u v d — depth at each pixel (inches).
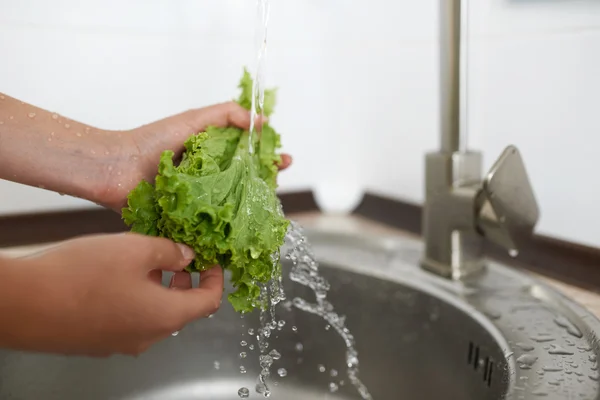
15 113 26.1
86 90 35.1
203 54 37.4
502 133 33.6
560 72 30.9
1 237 34.2
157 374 30.7
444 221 29.3
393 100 39.2
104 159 26.6
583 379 22.6
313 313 32.0
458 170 28.7
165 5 36.3
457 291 28.8
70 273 19.7
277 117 40.5
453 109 28.7
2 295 19.0
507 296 28.4
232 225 22.5
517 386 22.4
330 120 42.1
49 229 35.0
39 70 34.1
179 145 27.4
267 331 27.1
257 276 23.1
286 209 40.9
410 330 30.0
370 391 30.9
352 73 41.8
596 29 29.5
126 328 20.5
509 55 32.9
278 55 40.1
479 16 34.0
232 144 27.0
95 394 29.5
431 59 36.4
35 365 28.0
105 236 21.0
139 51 36.0
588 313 26.0
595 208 30.3
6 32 33.4
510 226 27.4
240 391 29.8
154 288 21.0
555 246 31.1
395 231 37.6
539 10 31.4
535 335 25.5
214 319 31.4
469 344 27.2
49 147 26.2
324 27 41.0
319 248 34.0
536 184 32.5
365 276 31.2
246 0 38.1
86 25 34.8
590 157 30.2
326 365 31.7
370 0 39.9
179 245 22.3
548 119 31.6
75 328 19.9
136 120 36.4
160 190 22.6
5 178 26.3
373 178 41.4
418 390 29.6
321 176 42.4
